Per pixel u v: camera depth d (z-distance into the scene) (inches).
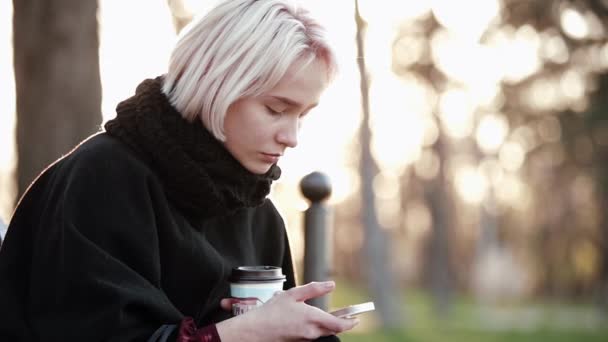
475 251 1743.4
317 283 69.7
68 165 72.9
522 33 900.6
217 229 82.3
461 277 1768.0
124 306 66.5
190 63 72.2
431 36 1210.0
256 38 70.4
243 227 85.0
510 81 1106.1
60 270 68.1
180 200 74.0
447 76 1225.4
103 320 66.0
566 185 1289.4
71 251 67.9
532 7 882.8
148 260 70.7
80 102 189.3
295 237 457.7
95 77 192.2
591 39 842.2
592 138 914.7
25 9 189.3
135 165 72.1
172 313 69.6
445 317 1280.8
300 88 71.7
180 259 74.3
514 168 1412.4
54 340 67.0
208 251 76.5
